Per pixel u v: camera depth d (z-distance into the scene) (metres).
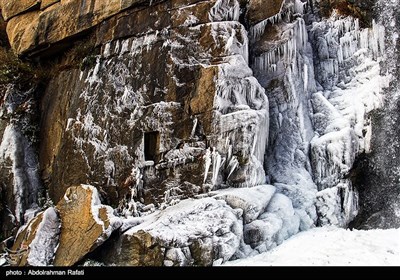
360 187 10.15
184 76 10.20
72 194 9.72
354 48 11.09
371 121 10.26
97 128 10.99
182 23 10.58
